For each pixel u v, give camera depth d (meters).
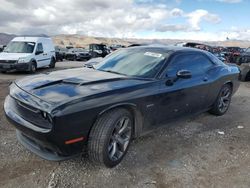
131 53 4.65
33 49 13.52
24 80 3.81
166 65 4.14
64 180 3.10
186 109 4.57
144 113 3.71
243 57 17.88
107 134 3.17
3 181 3.03
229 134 4.77
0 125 4.56
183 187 3.10
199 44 22.64
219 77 5.27
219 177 3.34
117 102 3.27
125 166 3.47
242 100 7.54
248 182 3.27
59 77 3.74
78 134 3.00
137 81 3.75
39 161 3.47
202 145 4.23
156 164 3.57
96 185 3.04
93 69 4.50
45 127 2.93
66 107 2.88
